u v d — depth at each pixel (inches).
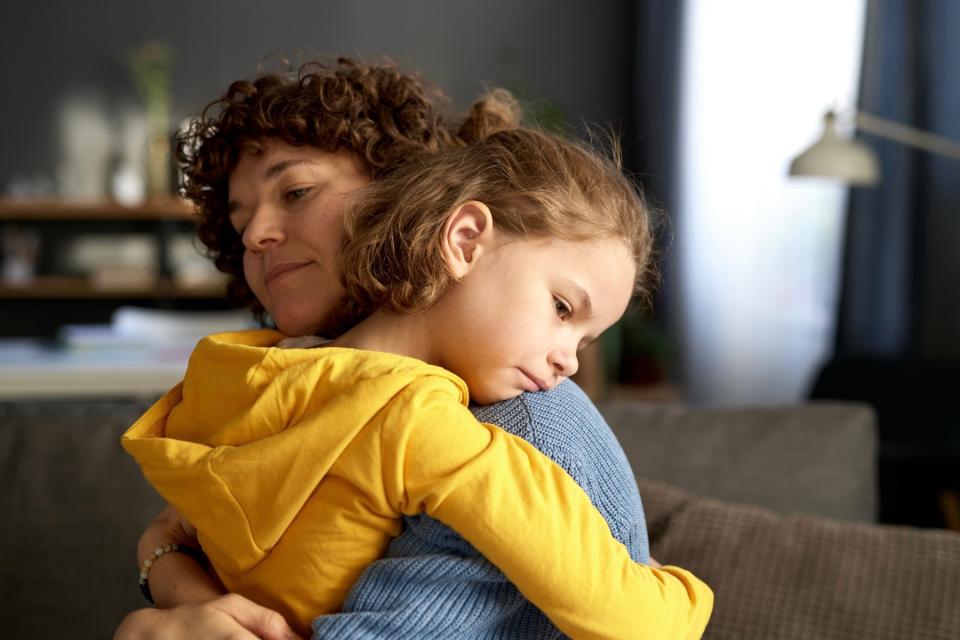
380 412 30.0
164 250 217.9
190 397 33.5
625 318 169.8
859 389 120.3
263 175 36.3
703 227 194.7
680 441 64.1
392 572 30.4
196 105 223.6
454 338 32.9
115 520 60.3
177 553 37.5
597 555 29.8
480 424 31.0
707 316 195.0
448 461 29.3
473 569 30.5
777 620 51.6
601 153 38.4
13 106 220.5
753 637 51.4
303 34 225.0
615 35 229.5
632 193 35.6
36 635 58.4
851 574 52.2
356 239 34.2
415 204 33.5
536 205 32.6
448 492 29.0
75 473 61.2
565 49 229.5
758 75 184.7
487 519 29.0
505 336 32.4
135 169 224.2
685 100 197.6
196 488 31.4
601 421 35.8
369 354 31.2
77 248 226.4
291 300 36.2
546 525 29.3
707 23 193.0
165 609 33.0
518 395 33.6
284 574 31.2
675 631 31.4
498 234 32.8
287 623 31.3
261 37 224.2
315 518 30.5
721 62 190.9
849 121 121.2
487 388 33.2
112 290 216.5
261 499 30.5
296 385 30.8
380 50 227.0
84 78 221.8
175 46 222.5
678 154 198.5
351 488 30.2
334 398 30.3
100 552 59.7
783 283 185.9
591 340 35.2
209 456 31.1
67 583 59.1
